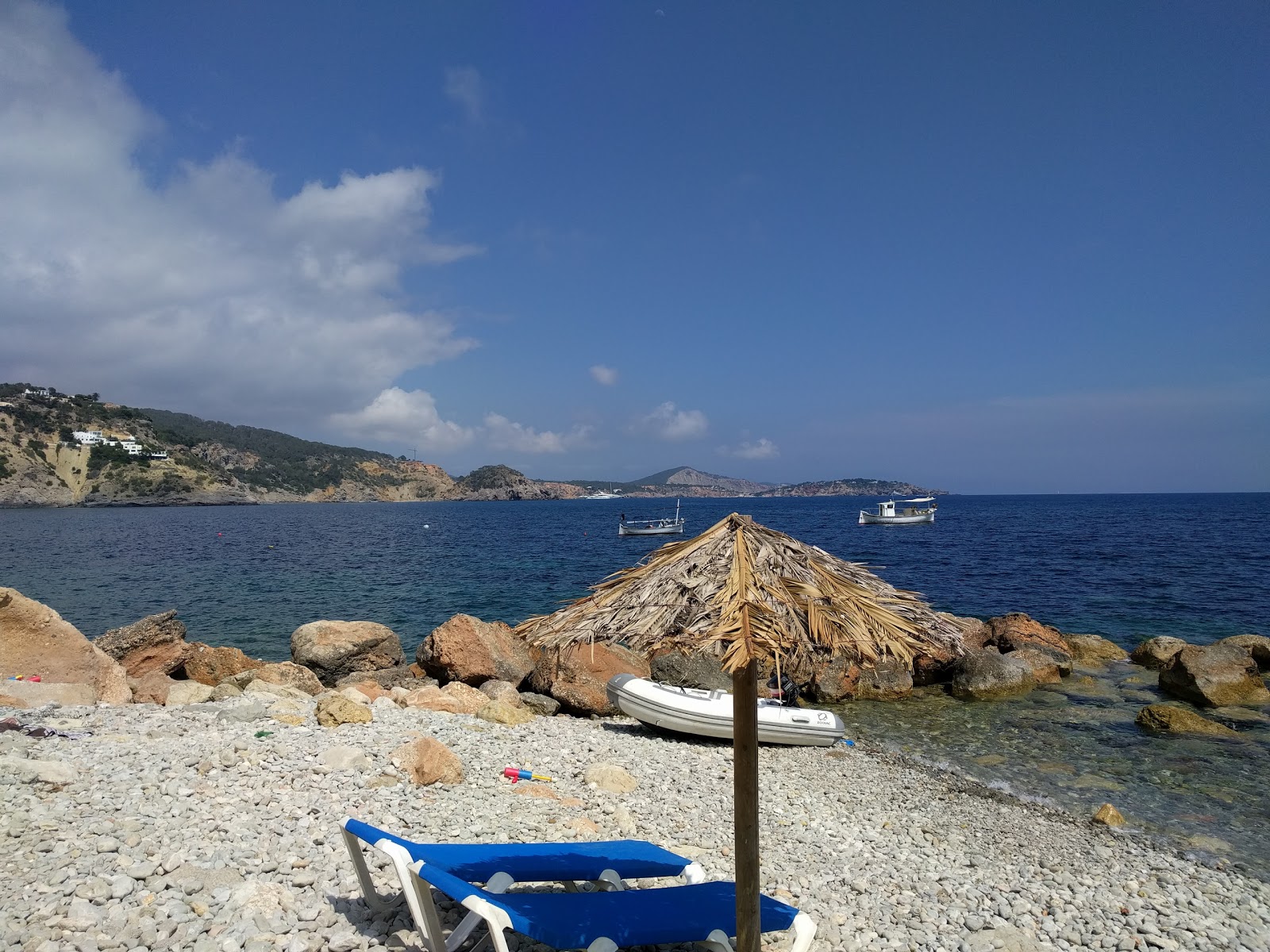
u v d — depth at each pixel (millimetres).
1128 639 25672
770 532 5145
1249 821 10961
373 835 5539
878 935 6820
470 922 5246
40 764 7484
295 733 10484
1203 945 7199
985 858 9250
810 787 11883
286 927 5379
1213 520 102375
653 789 10602
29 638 12680
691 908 5336
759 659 4062
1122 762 13516
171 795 7520
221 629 27703
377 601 34438
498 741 11867
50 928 4961
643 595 4648
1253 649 21422
